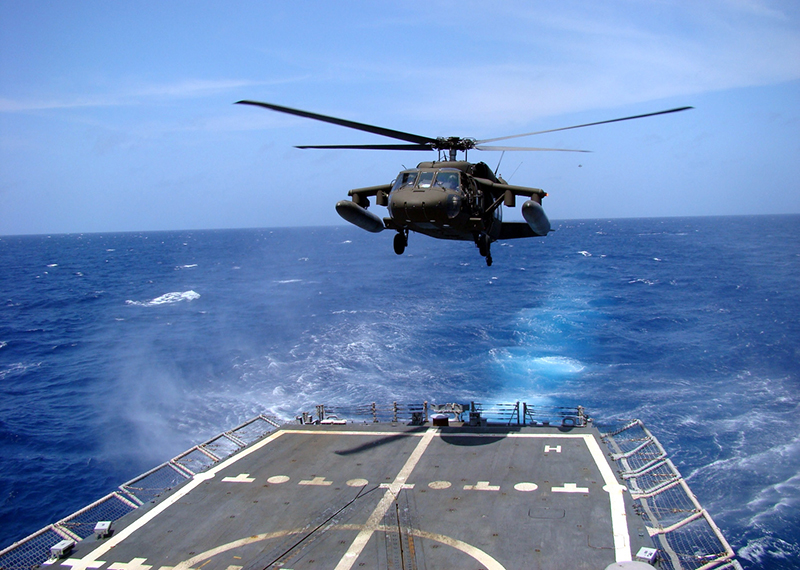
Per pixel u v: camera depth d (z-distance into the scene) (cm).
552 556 1180
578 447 1728
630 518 1326
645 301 7556
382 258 15412
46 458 3322
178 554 1255
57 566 1234
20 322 7269
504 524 1311
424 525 1320
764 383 4156
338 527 1330
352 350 5288
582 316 6631
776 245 16288
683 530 2409
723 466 2966
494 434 1861
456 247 19375
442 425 1964
